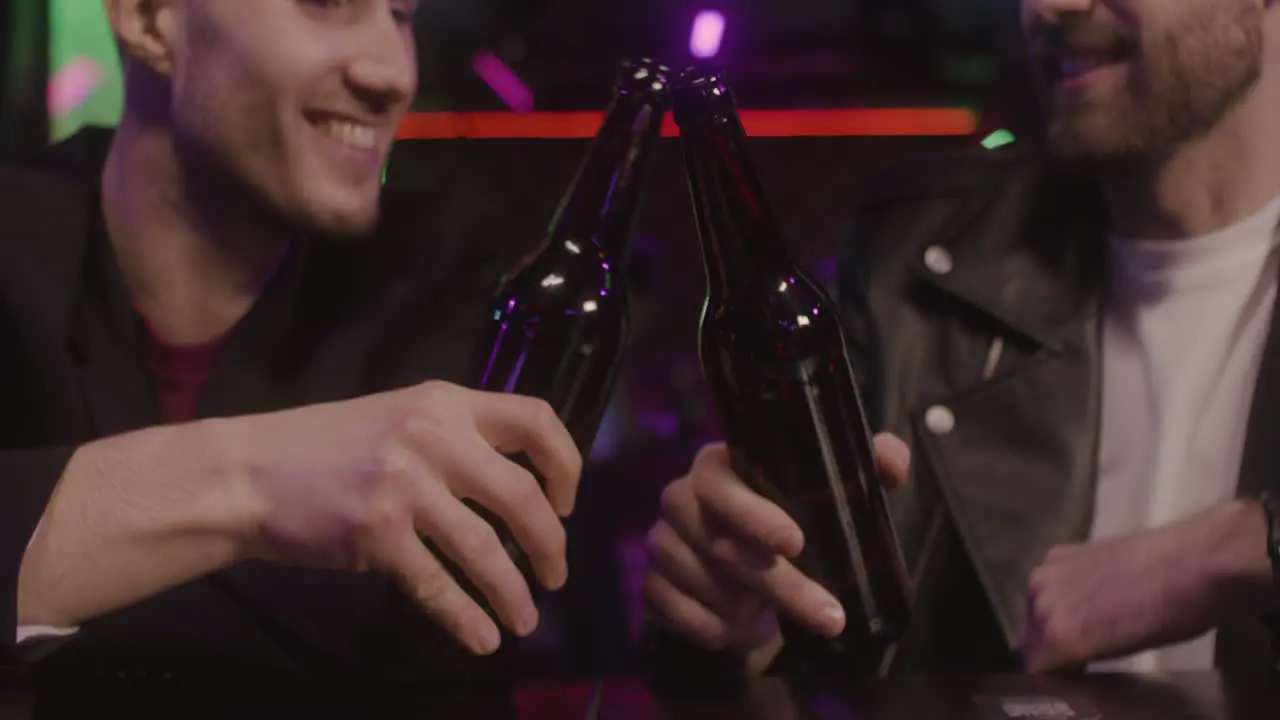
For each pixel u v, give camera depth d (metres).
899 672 1.23
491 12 3.45
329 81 1.05
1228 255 1.23
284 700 0.71
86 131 1.29
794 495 0.80
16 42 2.37
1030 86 1.40
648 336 3.22
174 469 0.77
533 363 0.78
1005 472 1.25
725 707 0.67
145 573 0.77
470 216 1.33
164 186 1.15
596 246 0.77
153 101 1.13
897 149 3.60
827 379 0.78
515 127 3.57
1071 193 1.34
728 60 3.48
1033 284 1.31
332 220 1.09
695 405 3.08
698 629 0.92
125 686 0.78
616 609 1.27
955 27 3.41
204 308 1.20
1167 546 0.93
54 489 0.78
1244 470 1.13
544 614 1.23
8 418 1.16
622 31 3.45
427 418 0.71
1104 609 0.93
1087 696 0.67
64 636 0.79
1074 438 1.25
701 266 3.30
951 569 1.28
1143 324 1.27
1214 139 1.18
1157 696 0.67
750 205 0.74
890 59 3.50
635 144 0.75
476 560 0.70
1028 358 1.29
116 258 1.19
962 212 1.38
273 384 1.17
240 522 0.75
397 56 1.07
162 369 1.21
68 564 0.77
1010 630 1.20
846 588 0.81
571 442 0.73
